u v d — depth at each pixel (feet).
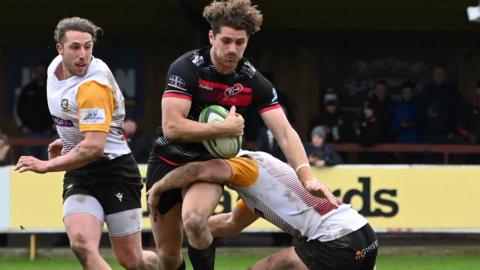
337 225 59.72
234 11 58.29
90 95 64.75
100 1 145.18
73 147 67.51
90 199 67.46
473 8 116.98
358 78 156.46
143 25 153.07
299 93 156.97
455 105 138.21
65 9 148.87
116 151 68.54
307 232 60.29
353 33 154.81
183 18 145.38
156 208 64.03
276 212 60.90
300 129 156.35
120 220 69.05
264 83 62.18
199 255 60.03
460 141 136.15
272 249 117.50
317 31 154.61
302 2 142.20
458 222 115.44
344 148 130.11
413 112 137.80
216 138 59.77
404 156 134.92
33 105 140.46
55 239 130.11
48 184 113.50
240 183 60.95
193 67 60.08
